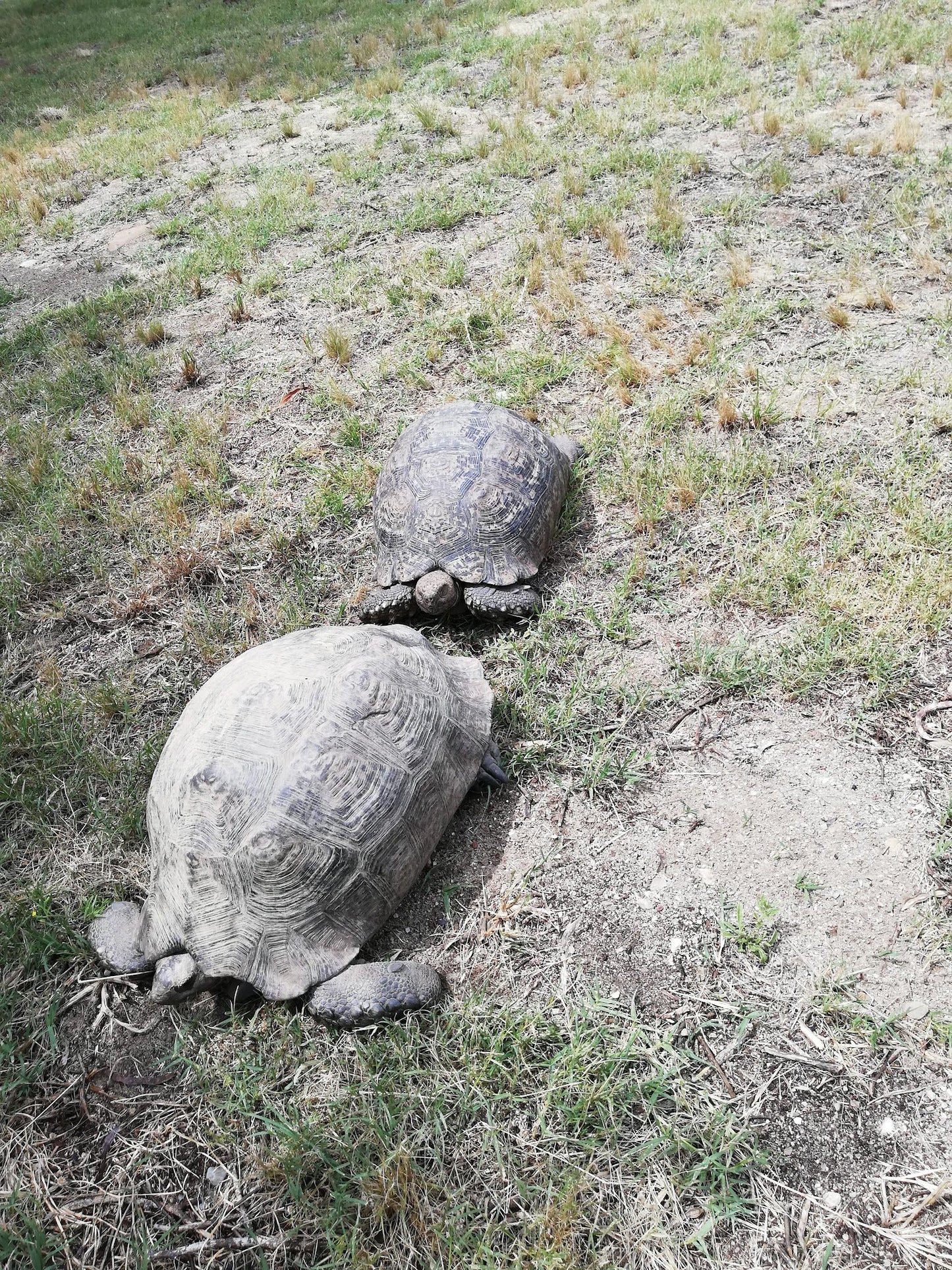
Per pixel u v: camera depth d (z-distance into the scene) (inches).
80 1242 100.9
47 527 208.4
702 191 292.2
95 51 696.4
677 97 358.9
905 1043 104.7
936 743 133.7
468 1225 96.4
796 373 210.5
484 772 138.1
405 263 285.1
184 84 561.3
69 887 135.9
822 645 147.8
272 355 259.3
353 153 378.6
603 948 118.7
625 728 144.8
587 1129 102.4
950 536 161.2
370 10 614.2
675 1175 97.0
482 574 153.6
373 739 118.6
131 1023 120.6
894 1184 94.8
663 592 166.1
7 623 185.0
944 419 187.2
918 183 269.1
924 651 146.3
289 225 325.7
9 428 242.8
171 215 374.3
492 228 297.9
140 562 196.4
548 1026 110.8
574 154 329.4
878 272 238.8
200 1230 100.3
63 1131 110.0
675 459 191.6
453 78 431.8
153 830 120.3
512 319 248.5
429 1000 112.7
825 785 131.6
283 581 185.0
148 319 292.2
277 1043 113.5
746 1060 106.0
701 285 247.0
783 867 123.1
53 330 300.7
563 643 157.9
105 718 160.9
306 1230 98.6
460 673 140.5
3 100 599.5
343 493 201.3
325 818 112.3
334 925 112.3
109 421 245.4
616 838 130.6
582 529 181.9
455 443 164.1
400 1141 102.4
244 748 115.7
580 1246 93.7
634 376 216.1
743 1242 92.7
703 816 131.0
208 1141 106.4
